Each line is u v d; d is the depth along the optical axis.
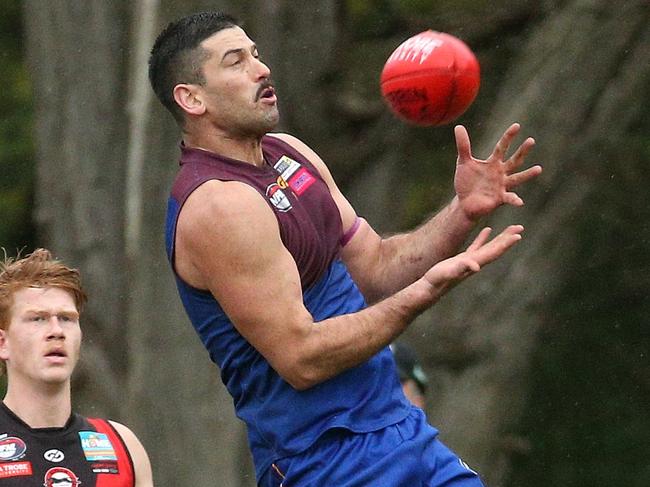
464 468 17.58
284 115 43.62
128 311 44.91
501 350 45.28
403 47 17.88
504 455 46.31
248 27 42.22
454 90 17.58
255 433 17.59
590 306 58.19
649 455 60.00
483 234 16.66
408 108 17.83
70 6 46.69
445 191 49.84
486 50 47.56
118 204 46.66
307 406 17.11
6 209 58.34
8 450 18.47
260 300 16.50
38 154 47.69
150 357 42.12
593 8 44.56
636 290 58.25
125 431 19.28
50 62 46.91
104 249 46.34
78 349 18.75
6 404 18.69
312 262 17.12
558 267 45.78
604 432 60.25
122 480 18.88
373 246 18.56
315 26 43.69
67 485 18.53
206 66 17.31
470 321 45.25
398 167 45.88
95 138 46.69
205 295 17.19
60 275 18.62
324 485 17.05
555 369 60.06
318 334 16.44
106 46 46.66
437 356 45.31
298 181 17.47
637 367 59.78
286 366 16.55
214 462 41.81
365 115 45.06
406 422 17.41
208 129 17.39
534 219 45.25
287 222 16.98
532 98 44.53
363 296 18.62
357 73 45.75
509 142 17.84
